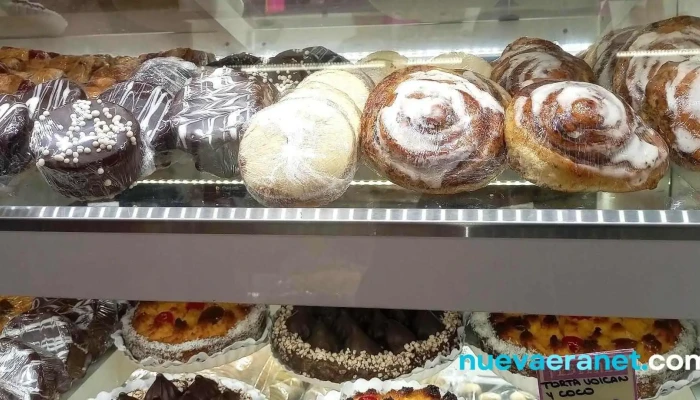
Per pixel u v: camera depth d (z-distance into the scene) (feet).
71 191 3.19
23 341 3.91
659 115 3.20
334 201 3.10
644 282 2.60
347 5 4.68
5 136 3.37
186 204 3.11
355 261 2.75
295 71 4.11
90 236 2.85
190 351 3.92
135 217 2.85
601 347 3.58
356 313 3.97
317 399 3.77
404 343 3.76
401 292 2.78
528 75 3.77
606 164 2.88
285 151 3.07
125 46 5.12
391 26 4.68
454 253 2.68
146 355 3.95
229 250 2.79
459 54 4.34
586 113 2.88
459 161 2.98
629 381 2.97
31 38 5.26
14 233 2.88
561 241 2.59
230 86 3.64
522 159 2.98
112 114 3.35
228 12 4.83
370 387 3.62
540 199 3.00
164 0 4.93
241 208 2.98
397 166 3.04
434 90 3.16
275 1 4.75
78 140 3.17
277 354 3.92
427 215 2.77
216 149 3.31
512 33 4.61
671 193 2.96
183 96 3.60
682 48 3.50
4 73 4.54
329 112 3.21
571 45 4.58
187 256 2.83
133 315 4.17
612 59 3.77
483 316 3.92
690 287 2.57
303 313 4.01
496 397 3.71
